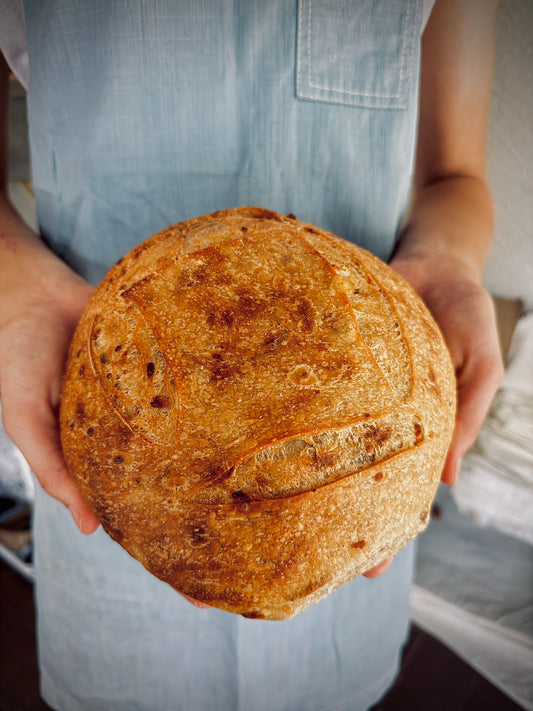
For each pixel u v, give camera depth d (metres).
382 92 0.34
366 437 0.26
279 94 0.34
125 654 0.45
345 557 0.25
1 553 0.75
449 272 0.37
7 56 0.34
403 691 0.64
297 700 0.50
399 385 0.27
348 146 0.36
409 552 0.49
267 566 0.25
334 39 0.32
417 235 0.41
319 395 0.26
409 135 0.37
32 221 0.66
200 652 0.46
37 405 0.30
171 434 0.26
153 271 0.29
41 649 0.48
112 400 0.27
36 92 0.34
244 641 0.45
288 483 0.25
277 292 0.28
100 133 0.34
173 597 0.43
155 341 0.27
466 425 0.32
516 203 0.62
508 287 0.68
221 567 0.25
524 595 0.70
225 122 0.34
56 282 0.35
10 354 0.31
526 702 0.63
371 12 0.32
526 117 0.57
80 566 0.42
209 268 0.28
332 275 0.28
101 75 0.32
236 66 0.33
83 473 0.27
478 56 0.41
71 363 0.29
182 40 0.32
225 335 0.27
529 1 0.52
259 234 0.29
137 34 0.31
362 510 0.25
